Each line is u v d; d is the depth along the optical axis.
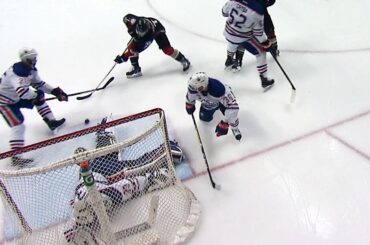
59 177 2.70
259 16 3.60
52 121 3.81
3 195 2.43
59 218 2.61
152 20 4.16
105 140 3.37
